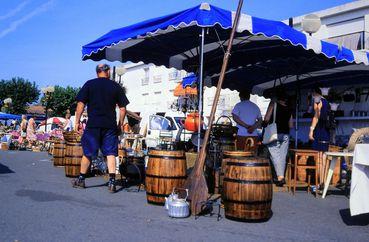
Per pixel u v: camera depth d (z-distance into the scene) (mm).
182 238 3953
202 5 5934
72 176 8477
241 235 4152
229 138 7238
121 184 7734
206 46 9055
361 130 7738
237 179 4809
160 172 5578
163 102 27234
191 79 11805
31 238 3730
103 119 6730
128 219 4684
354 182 4645
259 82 13164
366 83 12250
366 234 4395
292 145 10633
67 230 4070
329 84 12875
